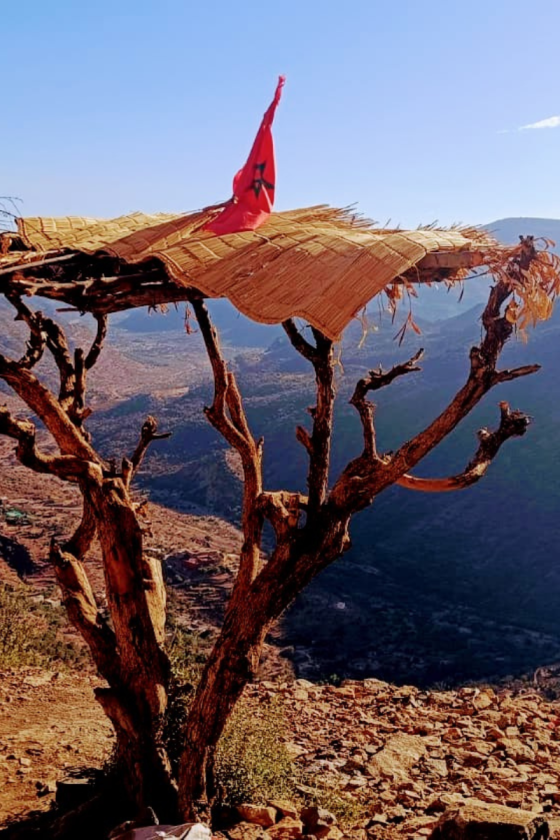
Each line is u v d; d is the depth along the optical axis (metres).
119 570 4.74
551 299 4.14
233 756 5.28
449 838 4.04
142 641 4.75
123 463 4.95
